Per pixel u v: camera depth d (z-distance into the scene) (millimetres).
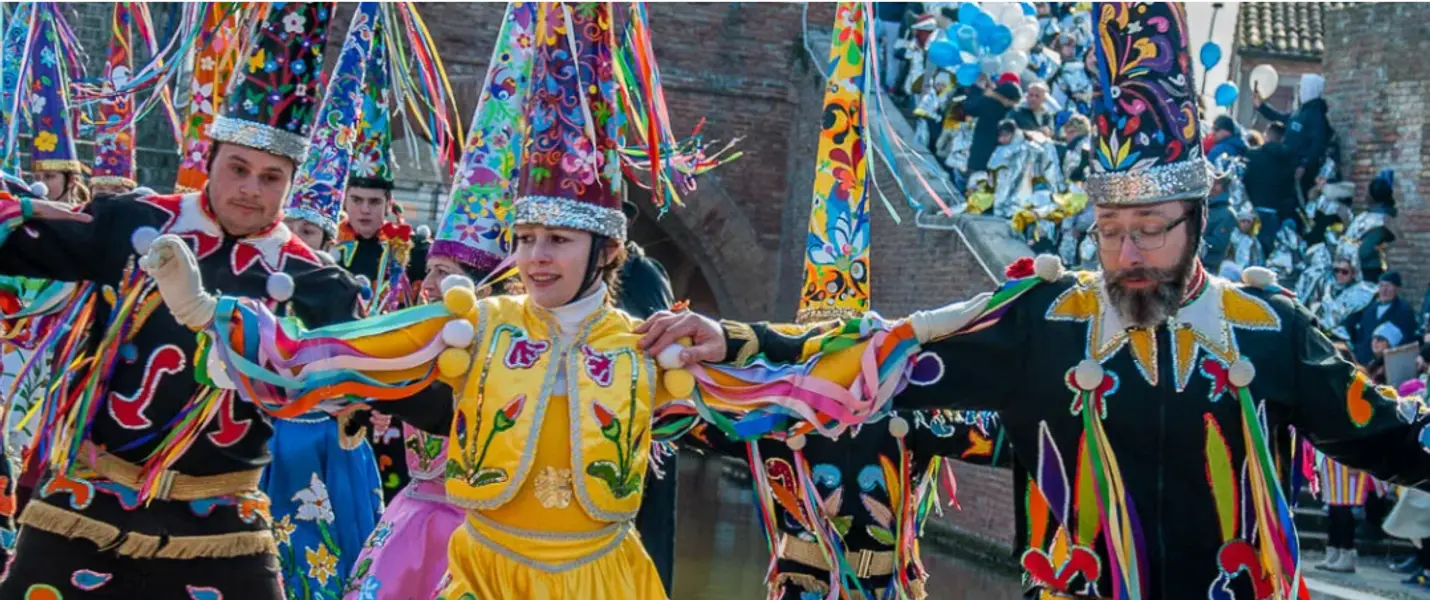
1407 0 15711
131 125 7172
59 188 6754
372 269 7180
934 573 11680
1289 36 24766
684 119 18969
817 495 5219
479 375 3566
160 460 3922
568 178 3623
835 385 3639
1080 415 3568
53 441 3943
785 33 19219
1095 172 3594
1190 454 3502
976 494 13234
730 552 11875
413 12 6688
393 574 4938
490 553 3559
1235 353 3520
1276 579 3461
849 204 6059
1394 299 13039
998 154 13789
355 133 6633
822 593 5320
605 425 3562
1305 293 14477
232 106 4051
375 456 6488
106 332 3943
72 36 7332
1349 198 15492
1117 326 3574
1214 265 13664
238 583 4086
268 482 5773
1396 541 12047
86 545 3930
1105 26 3615
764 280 19297
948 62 14070
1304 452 4473
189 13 5789
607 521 3592
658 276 6121
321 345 3471
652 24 18812
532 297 3654
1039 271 3662
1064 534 3627
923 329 3637
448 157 6781
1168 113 3504
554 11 3695
